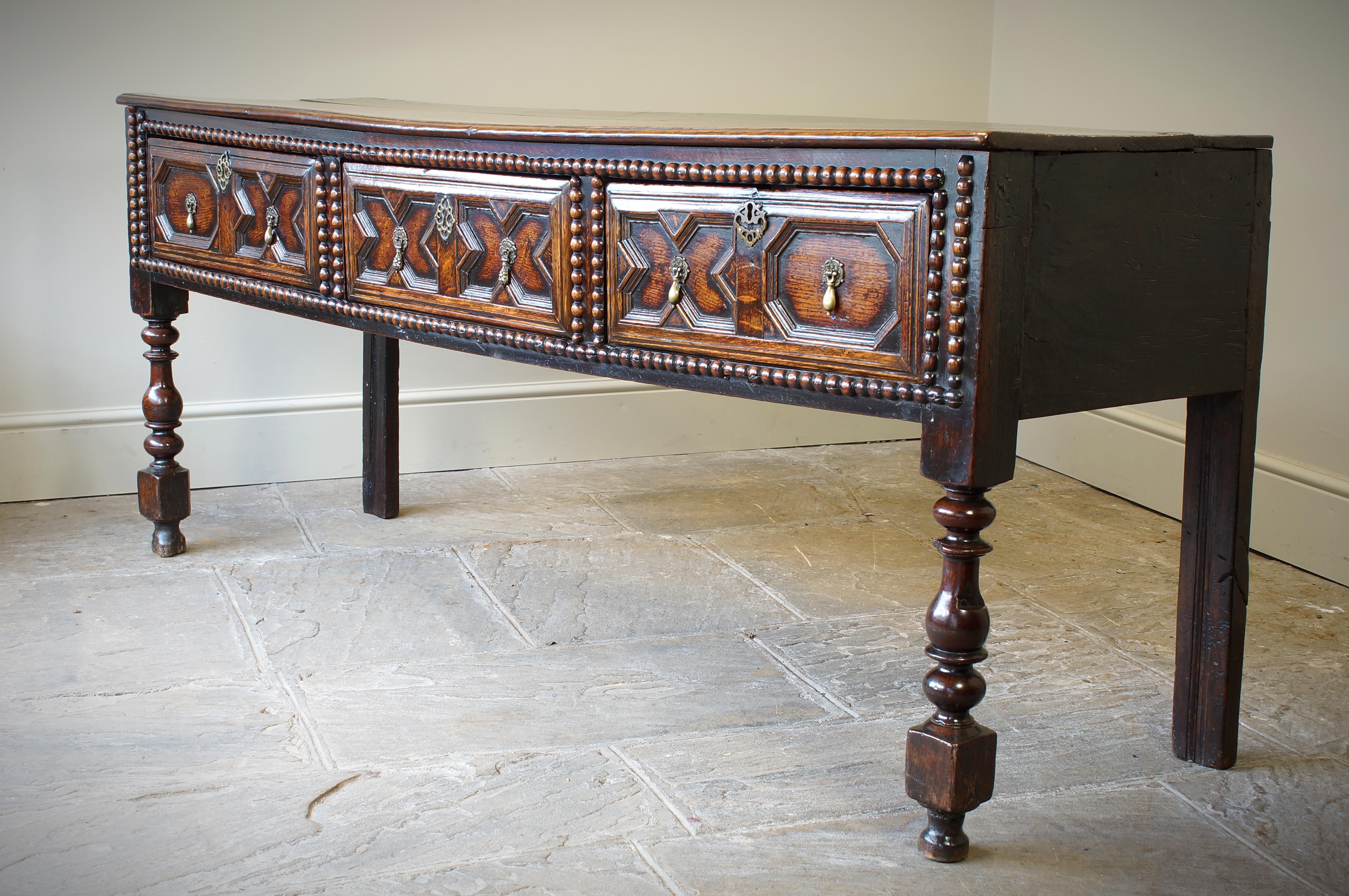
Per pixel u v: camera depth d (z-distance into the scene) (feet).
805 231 4.81
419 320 6.33
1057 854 5.12
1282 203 9.02
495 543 9.16
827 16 11.68
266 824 5.24
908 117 12.24
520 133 5.53
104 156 9.81
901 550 9.16
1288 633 7.64
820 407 4.97
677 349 5.32
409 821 5.28
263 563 8.59
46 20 9.43
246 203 7.16
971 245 4.35
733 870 4.95
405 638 7.33
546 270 5.70
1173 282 5.16
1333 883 4.94
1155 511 10.28
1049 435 11.66
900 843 5.18
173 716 6.23
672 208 5.16
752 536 9.43
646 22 11.13
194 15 9.86
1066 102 11.33
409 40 10.49
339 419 10.74
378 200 6.39
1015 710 6.49
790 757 5.92
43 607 7.64
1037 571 8.73
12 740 5.91
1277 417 9.14
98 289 9.98
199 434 10.35
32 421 9.87
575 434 11.50
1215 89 9.58
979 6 12.19
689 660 7.09
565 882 4.85
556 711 6.40
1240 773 5.86
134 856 4.96
